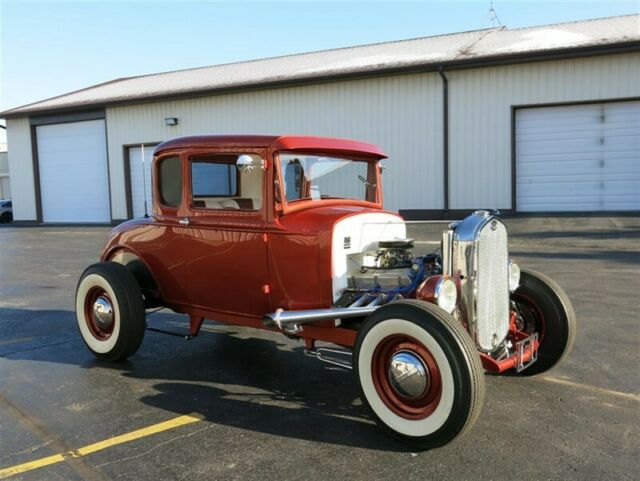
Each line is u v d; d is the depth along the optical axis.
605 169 15.44
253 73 21.67
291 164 4.20
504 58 15.53
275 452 3.29
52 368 4.93
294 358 5.16
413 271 3.96
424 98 17.02
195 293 4.72
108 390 4.36
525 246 11.20
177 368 4.90
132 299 4.84
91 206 24.73
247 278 4.32
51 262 12.39
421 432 3.21
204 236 4.50
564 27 18.50
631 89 14.73
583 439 3.38
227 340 5.80
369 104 17.84
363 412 3.89
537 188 16.14
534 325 4.39
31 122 25.47
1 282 9.79
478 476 2.96
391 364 3.33
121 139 23.14
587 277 8.17
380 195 5.01
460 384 3.05
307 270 4.00
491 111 16.19
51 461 3.21
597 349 5.06
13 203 26.64
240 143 4.22
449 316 3.19
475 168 16.55
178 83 23.17
